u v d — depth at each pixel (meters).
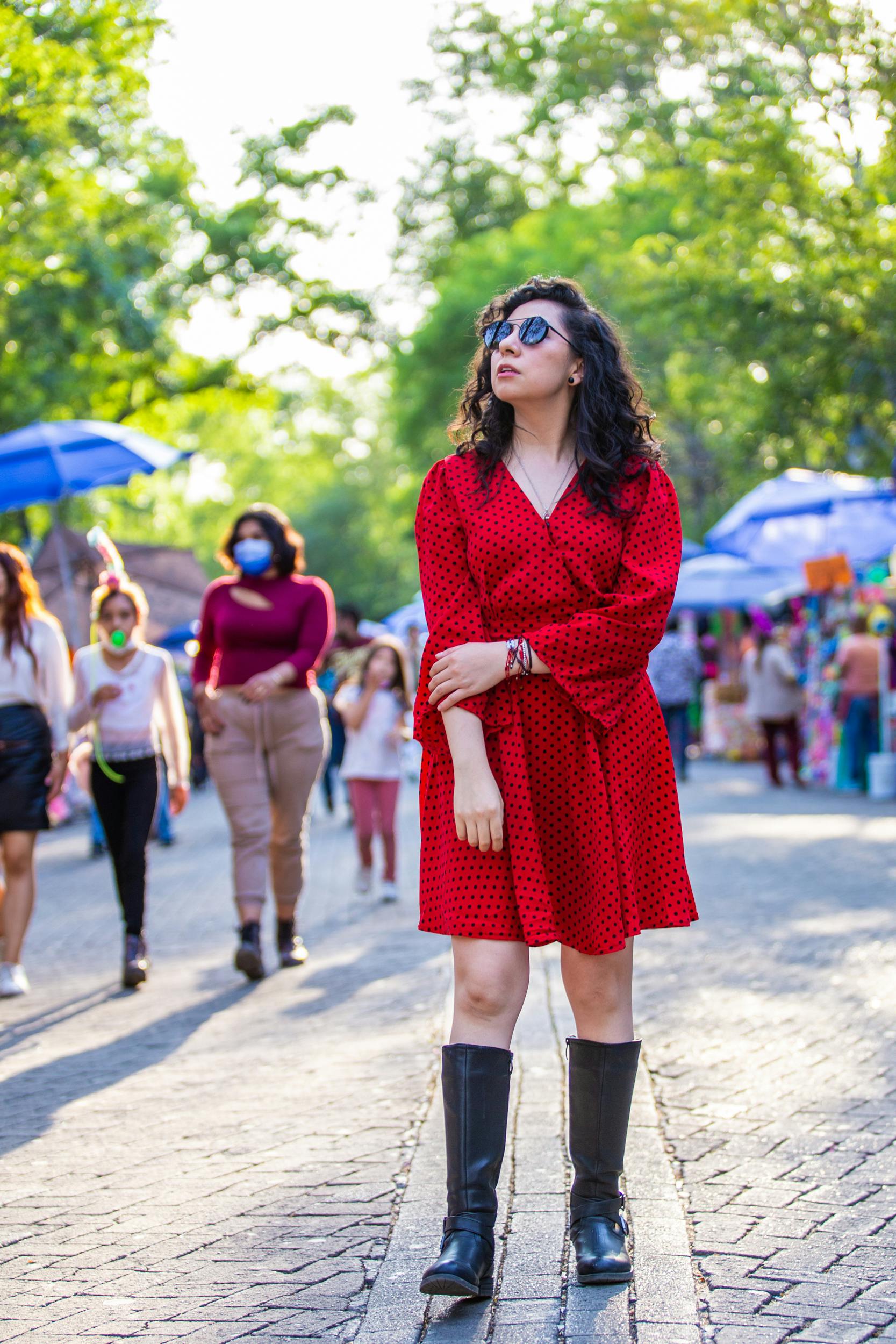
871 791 16.25
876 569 17.41
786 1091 4.40
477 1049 2.86
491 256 36.03
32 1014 6.36
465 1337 2.69
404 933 7.96
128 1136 4.30
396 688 9.55
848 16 12.86
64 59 8.75
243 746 6.86
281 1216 3.52
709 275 16.55
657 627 2.92
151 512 36.28
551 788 2.90
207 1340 2.82
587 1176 2.98
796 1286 2.93
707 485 30.28
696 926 7.52
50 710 6.88
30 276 13.81
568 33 28.91
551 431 3.01
